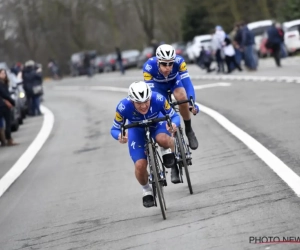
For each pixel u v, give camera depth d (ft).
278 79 187.73
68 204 78.74
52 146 132.46
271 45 229.45
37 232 67.87
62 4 587.68
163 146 67.15
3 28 609.42
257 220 58.03
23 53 637.30
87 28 631.97
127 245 57.31
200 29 436.35
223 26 430.61
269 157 85.40
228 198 68.18
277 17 372.99
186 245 54.03
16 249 62.75
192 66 347.15
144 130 67.05
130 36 624.18
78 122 171.53
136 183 84.58
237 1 424.87
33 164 113.39
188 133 81.15
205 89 197.98
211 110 144.87
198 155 96.58
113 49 636.07
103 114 181.88
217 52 243.40
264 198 65.46
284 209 60.13
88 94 280.51
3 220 75.36
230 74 238.07
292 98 142.51
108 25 610.24
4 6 603.67
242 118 126.00
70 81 444.14
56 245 61.93
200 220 61.36
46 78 605.73
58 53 626.23
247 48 230.68
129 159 104.17
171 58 71.26
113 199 77.51
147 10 568.00
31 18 604.49
